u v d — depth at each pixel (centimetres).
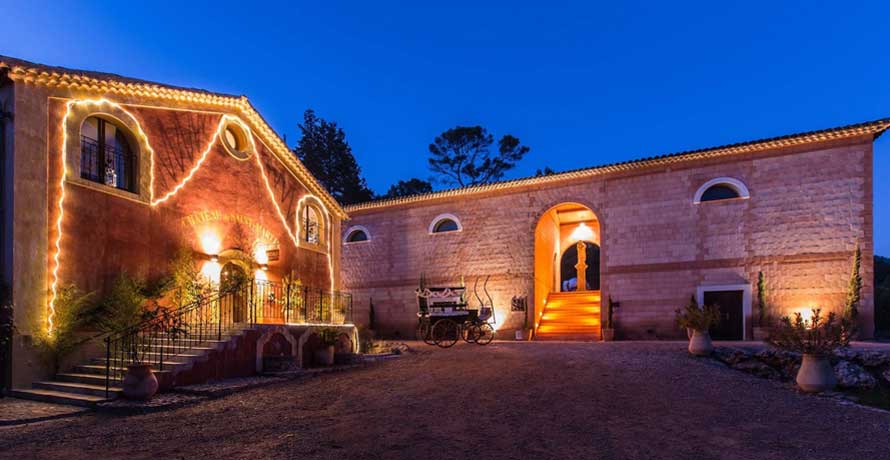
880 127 1748
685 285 2039
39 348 1038
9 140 1039
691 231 2052
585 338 2206
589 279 3506
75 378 1034
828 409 888
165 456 618
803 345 1082
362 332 1980
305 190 1892
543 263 2552
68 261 1108
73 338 1092
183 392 998
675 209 2091
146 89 1302
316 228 1958
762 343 1622
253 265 1591
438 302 1811
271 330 1285
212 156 1495
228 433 720
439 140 4600
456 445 651
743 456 614
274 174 1733
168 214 1350
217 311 1428
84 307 1123
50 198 1088
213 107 1512
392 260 2678
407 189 4834
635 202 2173
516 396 936
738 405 893
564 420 771
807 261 1845
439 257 2572
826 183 1842
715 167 2034
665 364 1287
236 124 1591
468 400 912
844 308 1772
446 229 2619
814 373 1052
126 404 885
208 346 1145
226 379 1141
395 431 719
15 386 999
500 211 2469
